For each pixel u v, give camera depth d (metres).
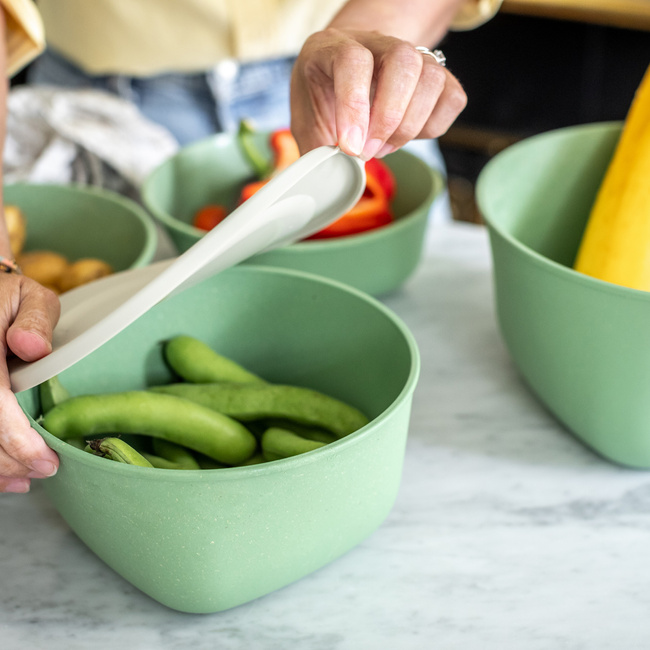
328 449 0.37
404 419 0.42
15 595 0.45
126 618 0.43
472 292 0.74
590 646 0.41
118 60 0.97
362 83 0.43
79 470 0.38
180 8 0.92
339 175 0.44
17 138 0.92
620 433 0.50
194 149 0.79
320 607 0.44
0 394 0.38
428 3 0.66
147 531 0.38
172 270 0.36
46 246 0.76
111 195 0.72
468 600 0.44
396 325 0.48
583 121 2.08
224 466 0.48
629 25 1.82
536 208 0.67
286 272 0.53
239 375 0.52
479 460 0.54
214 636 0.42
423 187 0.75
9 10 0.66
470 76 2.14
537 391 0.57
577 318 0.48
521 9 1.92
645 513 0.49
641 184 0.56
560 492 0.51
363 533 0.44
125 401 0.45
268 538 0.39
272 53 0.97
